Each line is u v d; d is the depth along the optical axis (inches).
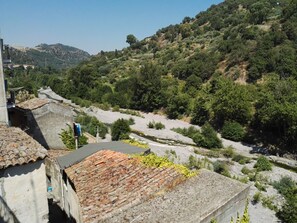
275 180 984.9
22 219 418.0
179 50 3550.7
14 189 405.1
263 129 1606.8
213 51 2960.1
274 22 2974.9
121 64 4183.1
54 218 578.9
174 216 259.1
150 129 1907.0
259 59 2288.4
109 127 1763.0
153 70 2637.8
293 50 2271.2
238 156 1279.5
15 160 396.2
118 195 325.7
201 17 4877.0
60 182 600.4
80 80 3368.6
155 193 307.0
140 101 2600.9
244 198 304.3
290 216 705.6
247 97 1755.7
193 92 2305.6
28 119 885.8
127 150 520.7
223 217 276.1
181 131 1824.6
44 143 918.4
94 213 301.7
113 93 2933.1
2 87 516.1
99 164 444.1
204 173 343.6
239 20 3752.5
